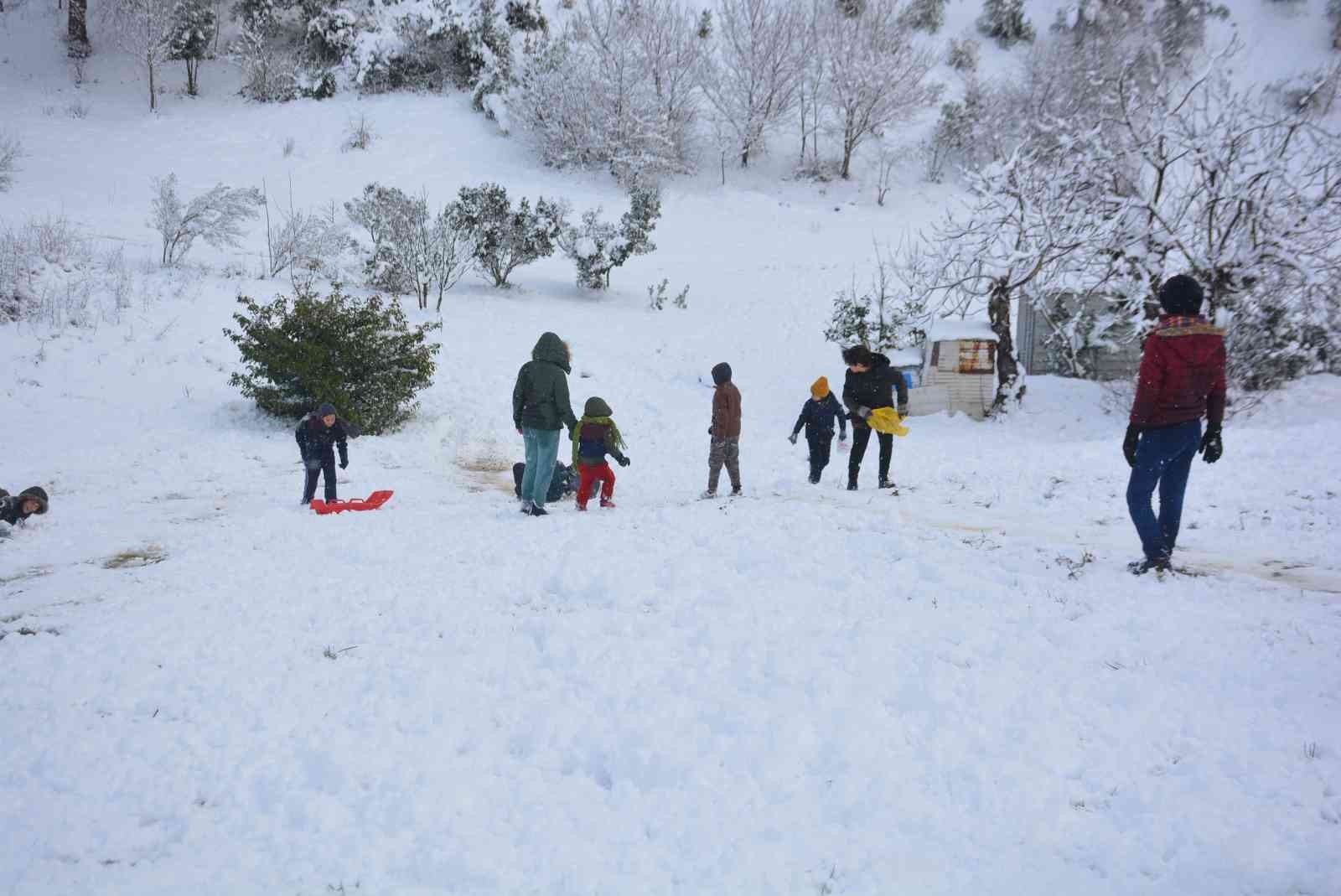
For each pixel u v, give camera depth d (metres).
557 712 3.88
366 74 40.69
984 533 6.68
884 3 43.38
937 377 17.56
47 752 3.78
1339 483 8.34
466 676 4.34
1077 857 2.75
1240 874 2.56
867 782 3.21
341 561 6.86
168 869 2.92
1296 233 14.80
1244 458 9.95
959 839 2.86
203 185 30.12
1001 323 17.33
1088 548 6.13
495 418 16.11
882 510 7.71
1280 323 14.88
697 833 2.96
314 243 22.58
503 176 35.28
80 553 7.67
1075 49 41.69
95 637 5.14
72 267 18.67
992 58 46.84
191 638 5.10
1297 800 2.89
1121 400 16.22
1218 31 45.59
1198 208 16.11
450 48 41.84
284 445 13.84
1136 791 3.05
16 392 14.01
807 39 41.84
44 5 43.28
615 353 21.14
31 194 25.75
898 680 3.97
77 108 36.09
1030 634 4.41
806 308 25.39
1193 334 4.99
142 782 3.52
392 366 15.14
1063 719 3.57
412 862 2.88
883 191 37.78
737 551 6.11
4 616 5.73
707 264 30.14
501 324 21.83
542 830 3.03
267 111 38.62
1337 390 14.78
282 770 3.53
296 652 4.83
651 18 40.31
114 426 13.62
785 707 3.78
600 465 8.90
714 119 40.19
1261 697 3.64
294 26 44.25
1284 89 25.42
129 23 37.72
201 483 11.53
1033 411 17.20
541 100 36.97
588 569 5.88
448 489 11.73
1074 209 17.25
